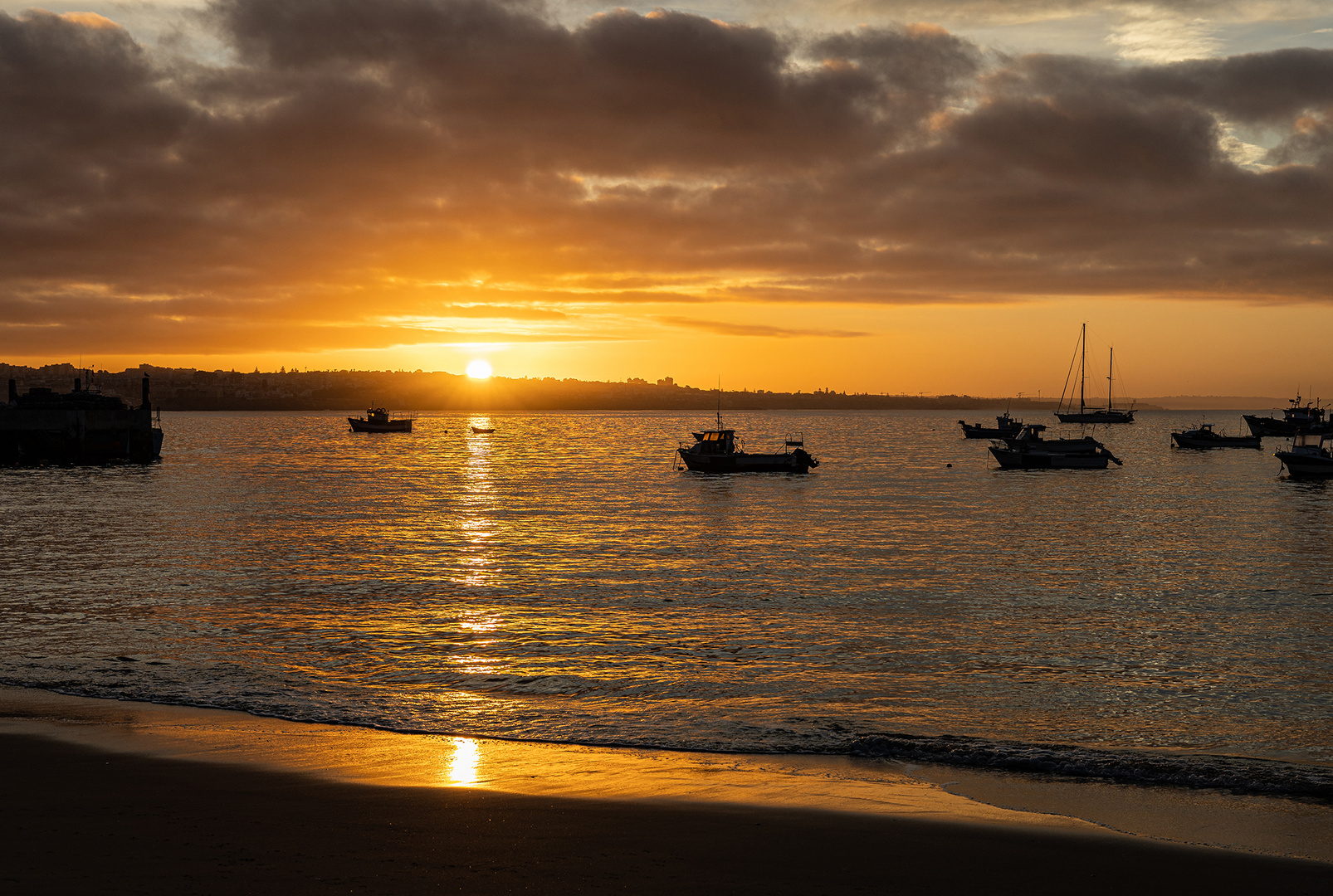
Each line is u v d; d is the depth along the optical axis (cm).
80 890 859
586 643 2338
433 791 1182
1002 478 9444
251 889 871
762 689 1906
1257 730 1644
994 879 937
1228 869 972
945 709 1772
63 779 1212
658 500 6956
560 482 8856
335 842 995
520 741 1486
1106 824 1140
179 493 7381
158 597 2983
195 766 1288
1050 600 2992
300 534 4791
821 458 13275
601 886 896
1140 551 4228
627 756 1405
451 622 2591
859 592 3117
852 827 1073
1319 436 16925
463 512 6028
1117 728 1655
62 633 2406
